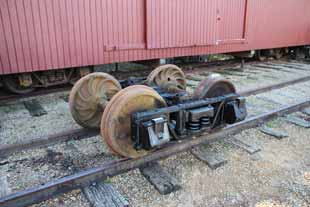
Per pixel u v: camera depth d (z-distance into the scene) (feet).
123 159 10.10
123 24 21.83
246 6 30.32
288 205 8.58
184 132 10.52
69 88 21.56
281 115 15.71
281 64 34.71
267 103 18.35
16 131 13.70
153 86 14.49
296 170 10.48
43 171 10.10
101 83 13.12
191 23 25.88
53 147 11.91
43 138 12.01
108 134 9.27
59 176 9.80
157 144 9.13
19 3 17.13
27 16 17.58
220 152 11.57
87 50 20.52
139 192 9.02
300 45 40.40
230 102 11.61
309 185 9.58
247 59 37.63
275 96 19.93
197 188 9.32
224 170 10.37
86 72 22.12
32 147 11.71
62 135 12.34
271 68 31.40
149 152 10.37
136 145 9.37
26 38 17.83
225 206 8.54
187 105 10.36
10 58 17.51
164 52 24.88
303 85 23.38
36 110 16.55
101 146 11.99
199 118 10.62
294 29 38.01
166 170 10.21
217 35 28.58
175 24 24.68
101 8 20.42
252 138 12.98
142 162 10.22
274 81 24.80
